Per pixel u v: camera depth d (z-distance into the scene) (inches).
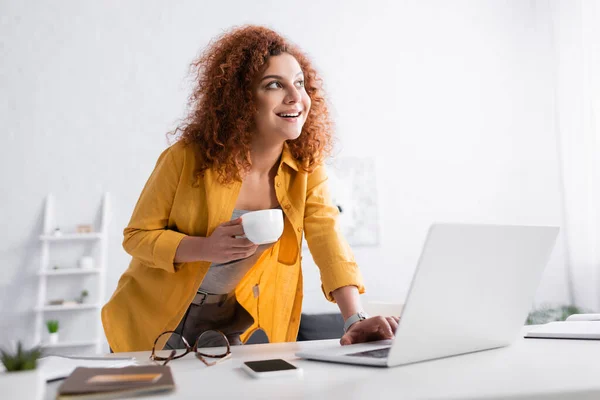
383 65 172.4
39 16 146.9
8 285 139.1
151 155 150.3
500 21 184.9
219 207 51.4
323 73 166.4
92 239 145.1
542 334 40.8
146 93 151.6
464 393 22.2
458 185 173.9
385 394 22.4
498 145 179.0
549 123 183.0
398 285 163.9
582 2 165.8
